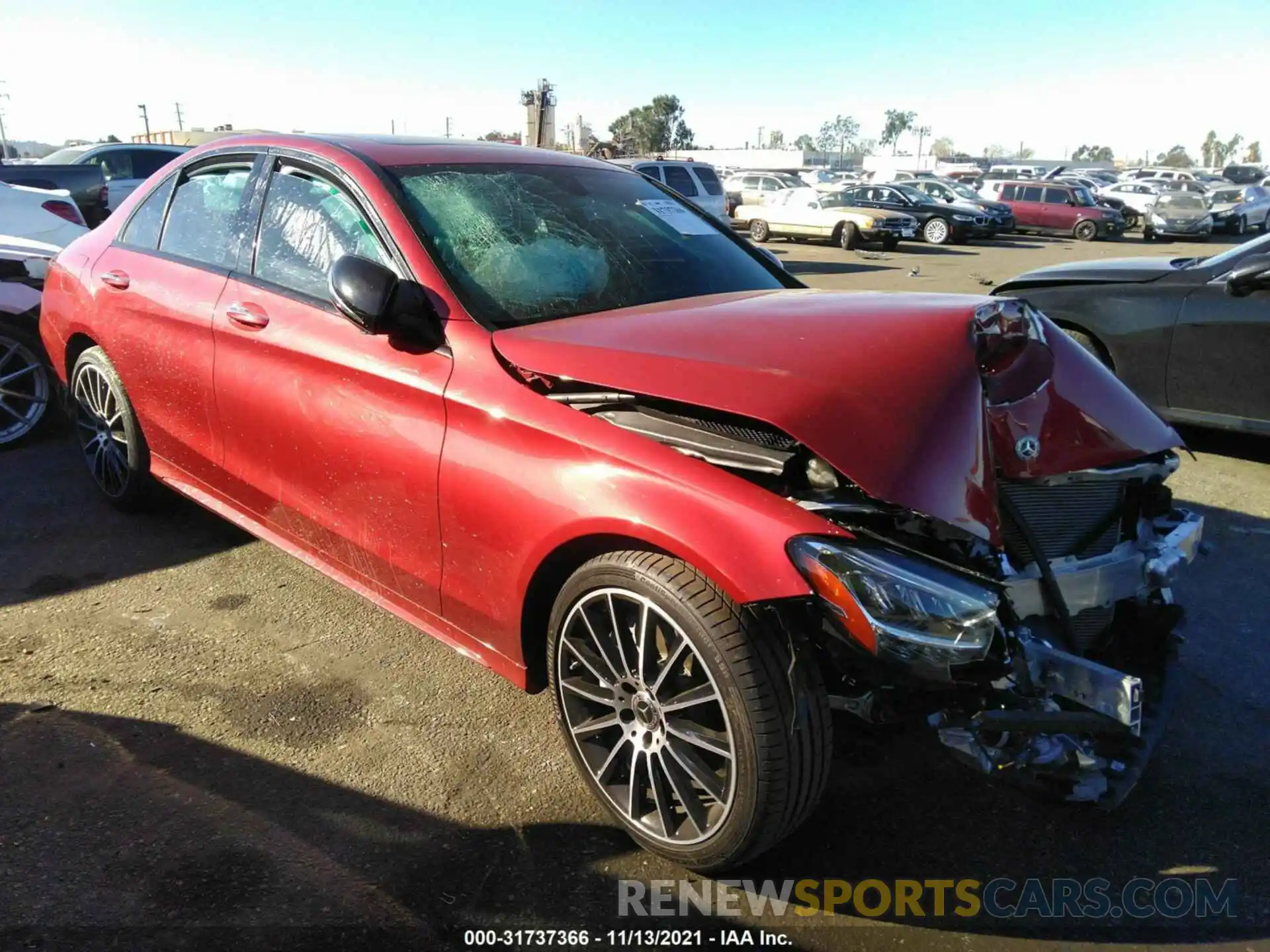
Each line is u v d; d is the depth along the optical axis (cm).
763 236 2459
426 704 297
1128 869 233
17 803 242
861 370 212
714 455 212
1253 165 5356
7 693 293
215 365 332
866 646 191
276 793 252
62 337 427
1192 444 595
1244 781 267
